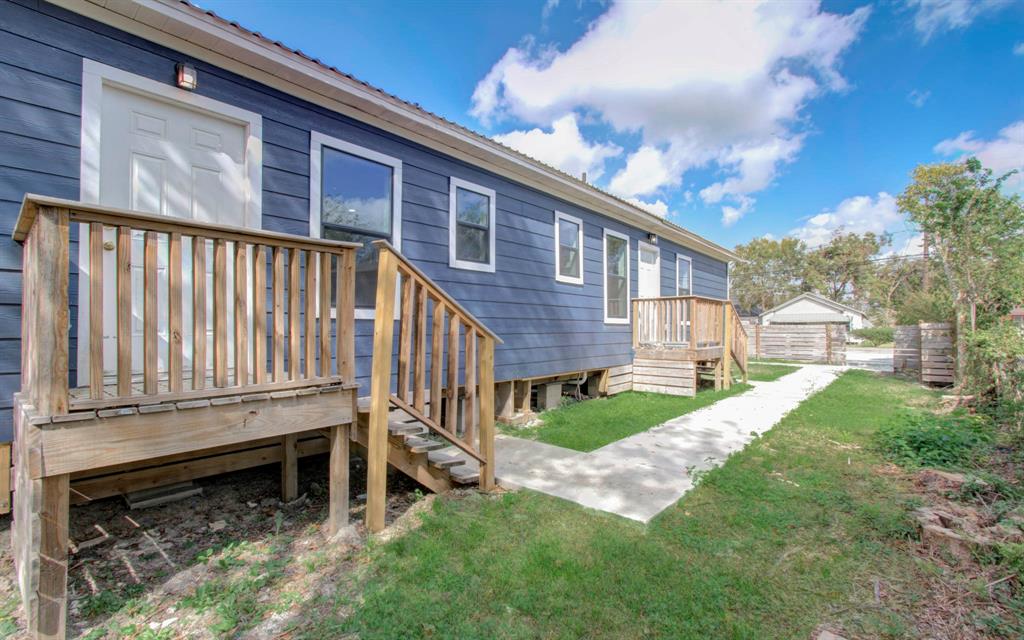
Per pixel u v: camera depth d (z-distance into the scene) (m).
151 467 3.38
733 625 2.06
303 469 4.52
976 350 7.32
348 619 2.14
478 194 6.20
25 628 2.12
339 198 4.64
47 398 1.92
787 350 18.03
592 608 2.19
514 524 3.13
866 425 6.07
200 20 3.46
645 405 7.75
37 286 1.89
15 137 2.93
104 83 3.27
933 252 9.34
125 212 2.07
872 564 2.59
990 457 4.25
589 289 8.43
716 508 3.38
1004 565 2.40
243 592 2.38
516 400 7.18
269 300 4.17
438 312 3.58
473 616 2.16
